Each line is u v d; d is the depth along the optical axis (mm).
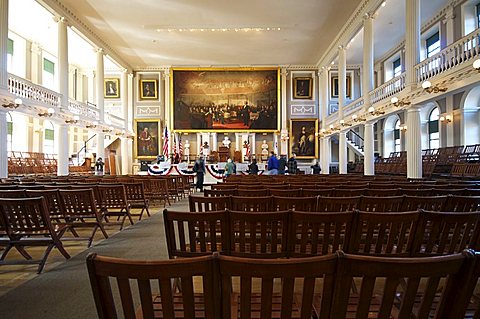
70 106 16016
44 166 17781
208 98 23703
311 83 24141
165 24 17031
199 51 21016
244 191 4617
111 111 24094
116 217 8273
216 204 3617
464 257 1292
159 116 24109
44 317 2900
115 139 23078
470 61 8430
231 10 15523
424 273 1308
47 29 18094
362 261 1321
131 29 17609
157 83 24219
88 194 5445
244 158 23188
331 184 6191
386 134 22391
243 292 1409
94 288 1406
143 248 5176
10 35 18281
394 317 2033
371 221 2541
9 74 11523
